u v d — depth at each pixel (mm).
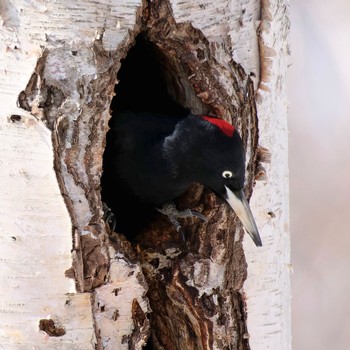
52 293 9484
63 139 9367
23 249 9453
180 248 10570
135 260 9859
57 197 9367
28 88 9273
